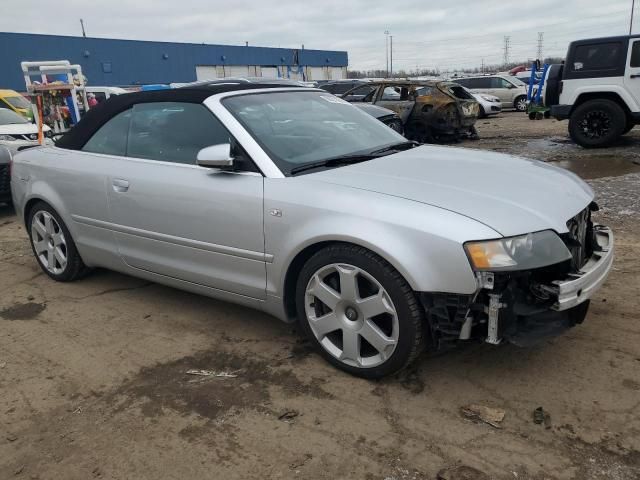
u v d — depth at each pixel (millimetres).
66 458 2482
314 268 2932
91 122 4207
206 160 3098
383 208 2676
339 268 2832
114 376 3145
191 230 3406
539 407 2648
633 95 9750
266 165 3121
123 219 3807
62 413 2816
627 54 9656
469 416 2613
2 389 3064
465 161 3346
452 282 2510
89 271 4637
